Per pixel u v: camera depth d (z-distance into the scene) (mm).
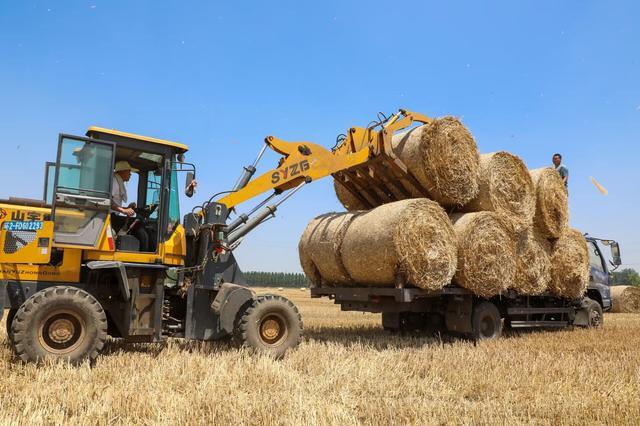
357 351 7828
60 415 4285
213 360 6578
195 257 7754
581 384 5734
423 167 9305
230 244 8164
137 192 7836
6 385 5238
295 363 6812
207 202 7848
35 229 6609
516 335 11078
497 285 9648
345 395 5145
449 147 9336
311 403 4750
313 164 9164
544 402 5012
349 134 10023
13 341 6262
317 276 10516
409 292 8695
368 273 9125
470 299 9758
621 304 21203
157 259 7223
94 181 6867
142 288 7180
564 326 12438
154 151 7418
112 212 7297
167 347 7695
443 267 8938
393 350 8047
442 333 10586
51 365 5922
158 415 4340
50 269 6828
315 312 18391
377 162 9711
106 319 6992
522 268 10586
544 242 11234
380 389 5516
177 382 5508
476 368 6582
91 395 4977
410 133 9656
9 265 6602
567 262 11609
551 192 11000
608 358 7648
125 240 7223
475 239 9352
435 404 4949
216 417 4406
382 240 8664
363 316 16422
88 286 6992
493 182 9797
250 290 7656
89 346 6355
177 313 7781
